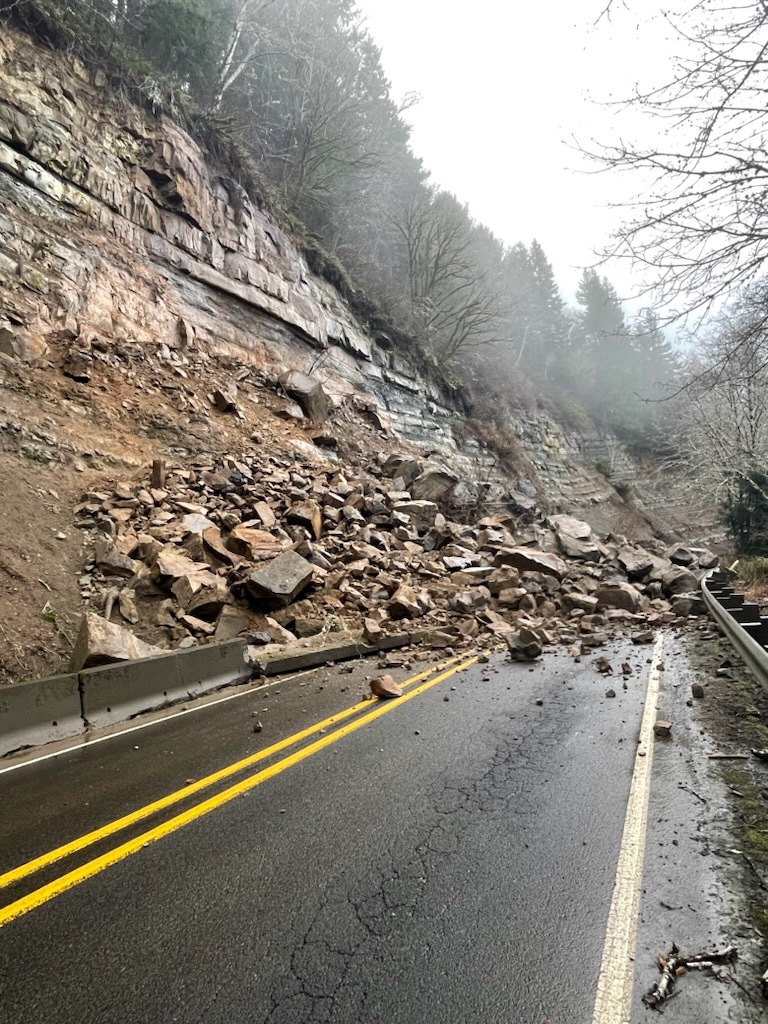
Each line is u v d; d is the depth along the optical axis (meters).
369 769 4.44
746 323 6.33
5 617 7.17
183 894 2.95
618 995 2.20
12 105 14.38
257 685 7.25
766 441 20.64
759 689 5.89
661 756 4.44
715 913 2.63
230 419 16.23
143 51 22.30
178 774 4.52
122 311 16.05
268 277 21.95
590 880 2.93
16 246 13.73
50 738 5.46
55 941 2.63
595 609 11.12
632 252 5.72
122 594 8.30
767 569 15.51
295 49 29.83
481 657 7.89
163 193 18.31
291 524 12.12
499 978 2.31
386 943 2.54
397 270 44.19
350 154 35.53
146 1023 2.17
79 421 12.18
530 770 4.30
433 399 32.41
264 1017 2.18
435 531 14.70
